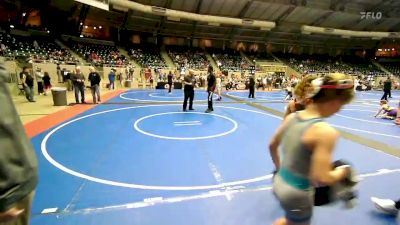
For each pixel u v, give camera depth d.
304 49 44.28
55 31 25.62
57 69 18.66
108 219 3.13
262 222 3.12
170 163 5.00
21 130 1.31
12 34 21.25
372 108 14.10
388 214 3.32
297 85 2.24
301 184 1.69
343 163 1.70
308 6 32.75
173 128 7.93
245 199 3.67
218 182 4.20
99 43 29.48
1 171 1.18
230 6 31.36
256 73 31.66
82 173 4.45
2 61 1.28
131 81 24.16
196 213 3.29
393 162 5.28
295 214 1.76
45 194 3.70
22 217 1.41
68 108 11.12
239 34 37.69
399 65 43.81
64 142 6.24
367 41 44.25
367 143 6.73
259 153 5.69
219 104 13.62
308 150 1.61
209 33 36.41
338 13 34.78
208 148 6.00
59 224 3.01
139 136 6.93
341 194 1.68
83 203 3.48
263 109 12.16
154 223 3.06
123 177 4.32
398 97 21.42
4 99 1.23
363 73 39.62
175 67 29.47
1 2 21.31
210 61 34.22
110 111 10.71
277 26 36.06
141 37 34.81
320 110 1.69
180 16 29.58
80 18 26.42
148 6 27.36
